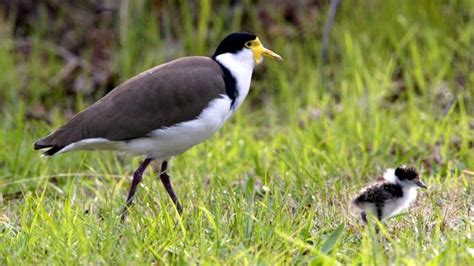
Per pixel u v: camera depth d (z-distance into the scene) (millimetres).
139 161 14070
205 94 11633
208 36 18672
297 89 17469
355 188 12273
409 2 17844
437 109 16031
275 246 9703
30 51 19062
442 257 9086
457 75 16984
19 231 10594
